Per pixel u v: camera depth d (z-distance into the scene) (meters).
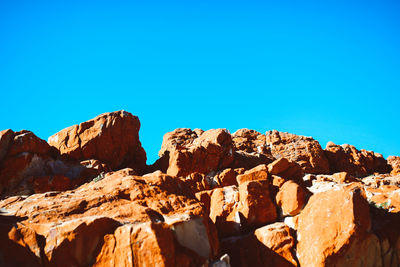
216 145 27.56
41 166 21.73
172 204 14.03
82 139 25.02
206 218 13.64
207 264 11.31
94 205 12.89
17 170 20.47
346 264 13.10
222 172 24.47
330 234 13.46
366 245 13.52
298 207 16.06
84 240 10.80
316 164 36.59
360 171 39.19
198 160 26.03
